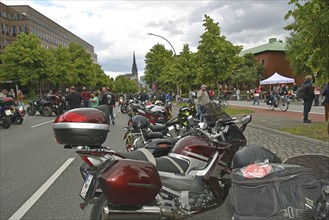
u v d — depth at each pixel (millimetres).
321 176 2758
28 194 5711
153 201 3367
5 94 20047
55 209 4965
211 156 4145
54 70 56156
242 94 54781
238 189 2549
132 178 2984
